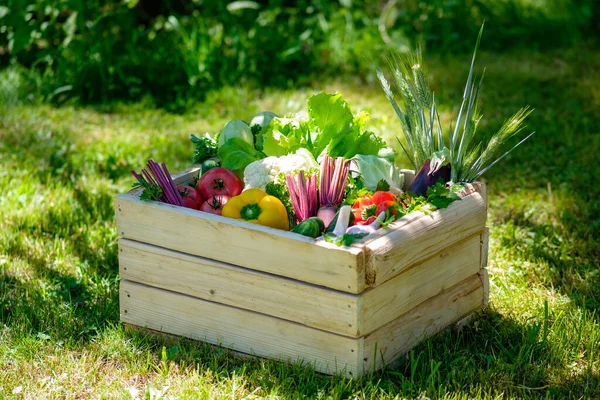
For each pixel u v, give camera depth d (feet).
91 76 26.81
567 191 19.38
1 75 26.73
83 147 22.30
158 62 28.14
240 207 12.46
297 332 11.91
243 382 11.70
